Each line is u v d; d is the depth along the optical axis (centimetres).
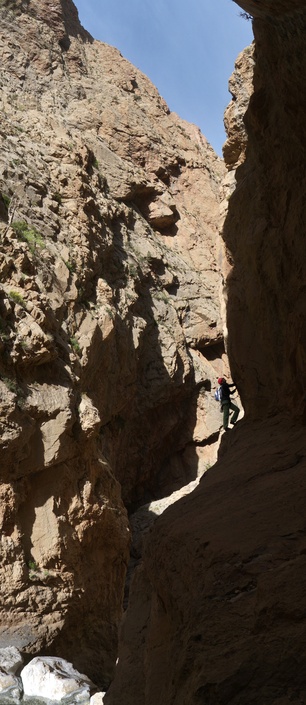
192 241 4100
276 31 720
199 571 416
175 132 4466
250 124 949
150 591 555
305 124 753
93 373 2648
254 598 360
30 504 2050
